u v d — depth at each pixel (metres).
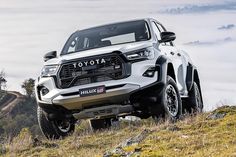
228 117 7.07
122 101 9.30
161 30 11.67
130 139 6.76
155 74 9.40
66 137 9.77
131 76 9.18
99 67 9.26
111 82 9.16
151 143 6.16
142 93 9.24
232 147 5.22
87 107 9.49
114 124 11.20
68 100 9.32
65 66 9.45
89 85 9.23
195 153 5.27
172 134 6.57
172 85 9.95
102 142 7.76
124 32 10.59
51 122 9.93
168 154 5.32
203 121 7.16
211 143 5.62
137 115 10.33
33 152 7.57
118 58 9.21
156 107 9.42
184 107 12.22
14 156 7.46
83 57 9.34
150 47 9.66
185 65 11.68
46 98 9.55
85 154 6.72
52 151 7.43
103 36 10.70
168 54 10.44
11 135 9.67
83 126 12.66
